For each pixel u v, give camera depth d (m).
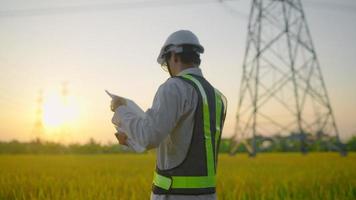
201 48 3.20
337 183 12.59
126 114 2.86
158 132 2.76
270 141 41.22
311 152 51.81
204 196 2.90
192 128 2.92
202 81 3.10
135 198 9.15
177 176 2.90
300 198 10.05
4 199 10.38
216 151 3.11
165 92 2.85
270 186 11.89
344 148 41.03
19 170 19.92
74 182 12.43
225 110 3.33
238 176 14.24
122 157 49.97
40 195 10.02
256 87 38.53
